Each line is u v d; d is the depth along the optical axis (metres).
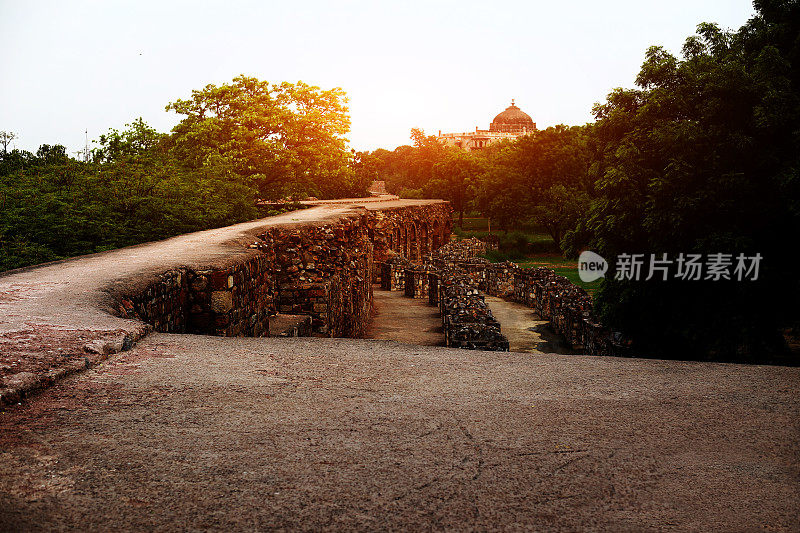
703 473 2.66
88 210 12.52
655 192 13.70
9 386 3.33
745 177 12.88
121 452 2.74
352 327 16.42
